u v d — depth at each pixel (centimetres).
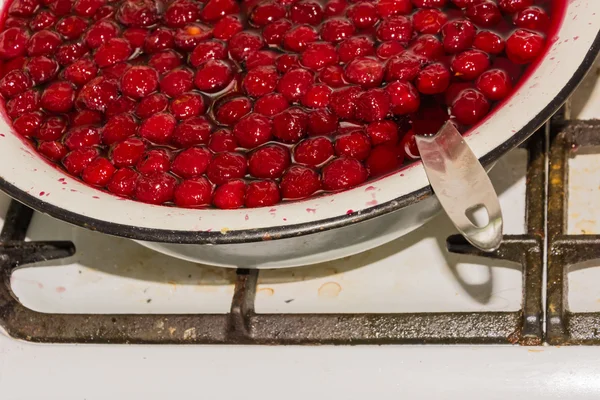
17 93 70
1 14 74
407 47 67
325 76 65
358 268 67
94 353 64
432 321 61
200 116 66
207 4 71
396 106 63
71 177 61
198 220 57
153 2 71
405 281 66
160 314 64
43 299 68
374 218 56
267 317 63
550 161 66
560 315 60
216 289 67
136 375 63
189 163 63
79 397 62
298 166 62
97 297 68
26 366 64
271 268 65
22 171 61
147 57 70
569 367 59
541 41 64
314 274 67
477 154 57
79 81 69
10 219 70
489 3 67
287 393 61
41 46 71
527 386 59
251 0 71
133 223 57
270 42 69
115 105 68
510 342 61
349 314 62
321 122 63
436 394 60
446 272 66
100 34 71
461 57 64
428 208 59
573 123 66
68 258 70
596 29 60
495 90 63
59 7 74
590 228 66
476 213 67
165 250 61
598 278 64
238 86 68
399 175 57
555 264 62
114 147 65
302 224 56
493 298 64
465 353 61
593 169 69
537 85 59
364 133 63
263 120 64
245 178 63
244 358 62
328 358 62
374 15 68
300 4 70
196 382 62
